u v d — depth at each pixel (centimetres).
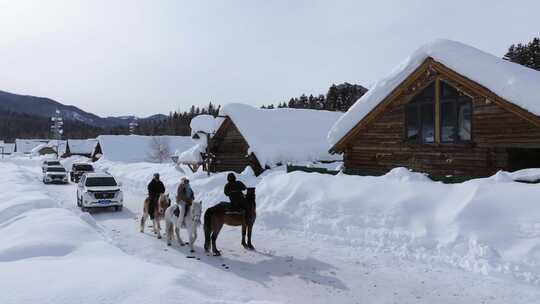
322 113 3428
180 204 1138
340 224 1203
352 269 910
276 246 1127
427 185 1225
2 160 8038
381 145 1738
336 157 2852
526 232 902
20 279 601
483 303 710
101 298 529
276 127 2859
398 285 805
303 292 770
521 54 5425
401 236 1059
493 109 1377
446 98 1517
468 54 1415
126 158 6525
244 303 560
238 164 2880
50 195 2392
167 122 14638
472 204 1035
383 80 1695
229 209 1076
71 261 742
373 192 1284
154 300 526
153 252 1070
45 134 19162
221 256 1035
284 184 1563
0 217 1371
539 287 763
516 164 1422
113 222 1523
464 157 1457
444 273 866
